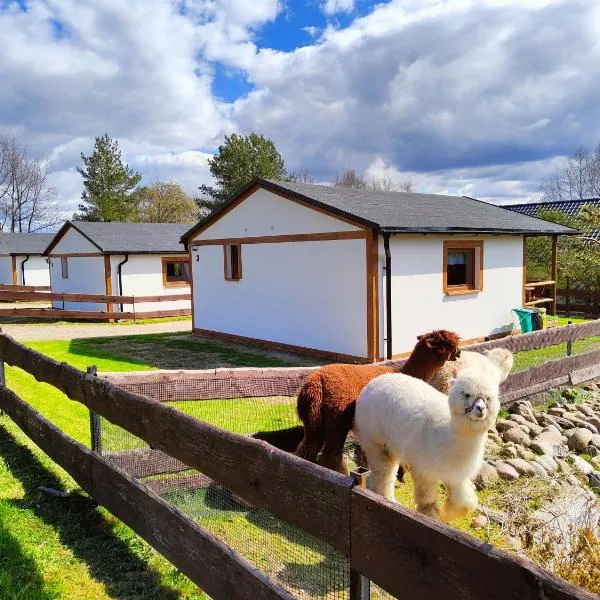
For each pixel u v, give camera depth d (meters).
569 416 6.58
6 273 33.00
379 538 1.69
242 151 37.56
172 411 2.94
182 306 21.09
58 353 11.87
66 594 2.91
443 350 4.71
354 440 5.00
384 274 9.99
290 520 2.11
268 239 12.19
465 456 3.24
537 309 13.48
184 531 2.68
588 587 2.78
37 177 54.09
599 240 18.92
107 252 18.91
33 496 4.12
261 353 11.68
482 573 1.38
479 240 12.03
